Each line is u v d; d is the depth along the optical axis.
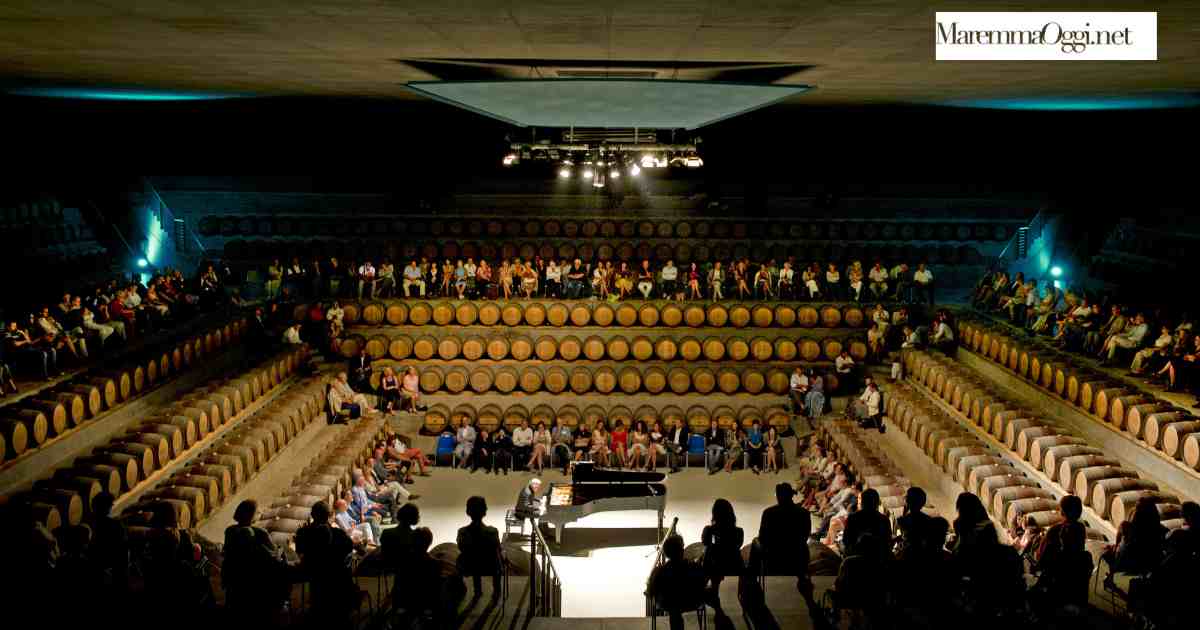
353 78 14.62
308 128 29.64
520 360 26.00
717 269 27.72
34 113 25.25
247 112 23.94
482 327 26.59
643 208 30.34
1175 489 16.14
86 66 13.84
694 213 30.31
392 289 27.92
